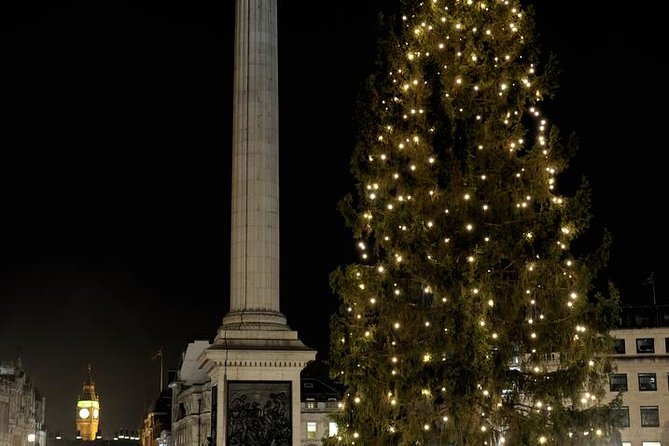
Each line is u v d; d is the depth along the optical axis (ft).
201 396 277.64
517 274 85.10
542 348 81.30
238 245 102.32
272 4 109.60
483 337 77.56
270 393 95.76
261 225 102.53
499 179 85.51
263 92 106.22
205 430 270.05
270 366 96.37
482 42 89.25
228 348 95.86
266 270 101.60
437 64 88.79
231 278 102.68
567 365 80.84
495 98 87.66
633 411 223.51
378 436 82.58
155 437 398.01
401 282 84.74
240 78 106.73
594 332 79.77
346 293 85.92
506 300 83.66
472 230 83.25
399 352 82.38
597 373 80.33
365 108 92.99
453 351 79.36
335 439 85.56
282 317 101.35
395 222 84.28
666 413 222.07
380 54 95.04
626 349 227.61
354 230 89.92
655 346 226.58
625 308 233.55
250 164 103.96
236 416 94.43
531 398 84.17
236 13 109.60
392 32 94.32
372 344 84.48
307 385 261.03
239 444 93.81
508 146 86.79
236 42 108.58
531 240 83.05
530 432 77.66
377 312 86.43
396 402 80.74
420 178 85.97
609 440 77.25
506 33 89.15
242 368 95.81
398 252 83.35
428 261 81.15
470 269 80.69
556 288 82.17
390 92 92.84
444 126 86.28
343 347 85.71
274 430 94.79
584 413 77.20
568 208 83.15
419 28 90.68
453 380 77.15
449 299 80.18
